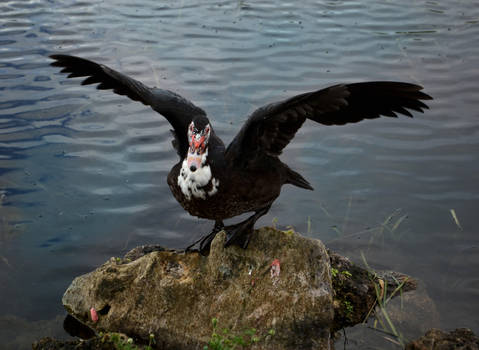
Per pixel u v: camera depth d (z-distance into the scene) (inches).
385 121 144.6
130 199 126.2
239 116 141.7
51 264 115.6
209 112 142.9
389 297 110.9
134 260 111.0
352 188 128.7
